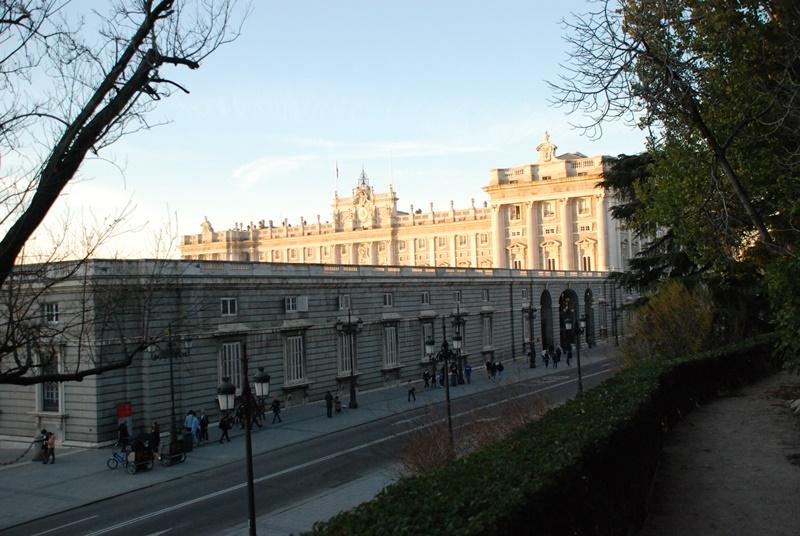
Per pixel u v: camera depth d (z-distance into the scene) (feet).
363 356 176.65
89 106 26.18
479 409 114.73
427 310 203.00
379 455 105.70
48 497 87.45
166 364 124.36
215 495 87.25
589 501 37.19
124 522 77.10
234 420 133.49
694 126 66.23
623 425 45.85
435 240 483.51
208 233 588.50
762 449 67.67
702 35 62.49
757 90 62.85
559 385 176.24
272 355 148.46
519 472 34.09
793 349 75.97
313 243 541.34
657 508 51.72
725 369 105.70
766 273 71.61
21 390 124.47
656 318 120.16
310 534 27.86
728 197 70.28
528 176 405.18
